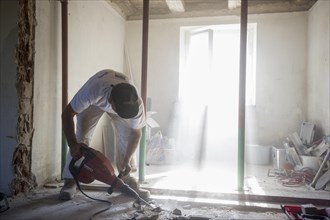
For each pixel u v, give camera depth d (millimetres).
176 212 1963
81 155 1984
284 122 4176
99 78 1953
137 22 4648
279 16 4188
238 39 4418
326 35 3254
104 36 3908
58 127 2834
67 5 2740
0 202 2137
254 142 4254
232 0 3877
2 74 2357
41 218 1839
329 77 3141
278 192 2383
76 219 1830
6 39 2344
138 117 1996
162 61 4566
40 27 2518
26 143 2404
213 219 1908
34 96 2465
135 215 1885
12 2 2324
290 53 4160
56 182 2684
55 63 2760
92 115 2320
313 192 2398
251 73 4387
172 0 3863
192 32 4586
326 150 3010
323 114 3328
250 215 2002
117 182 2014
